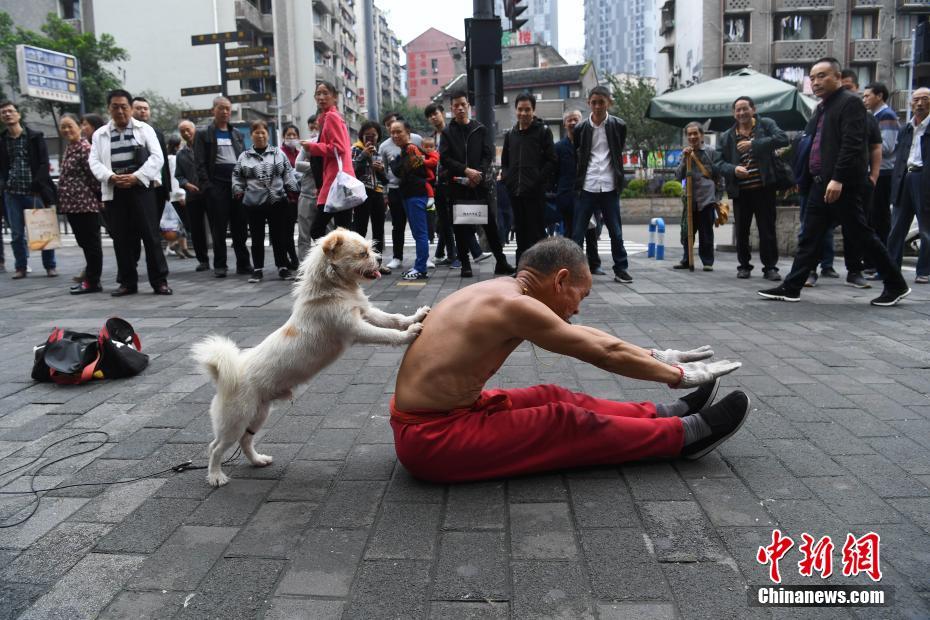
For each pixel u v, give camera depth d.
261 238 8.90
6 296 8.24
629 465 3.11
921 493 2.78
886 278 6.69
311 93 46.56
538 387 3.20
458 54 66.12
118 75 41.97
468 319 2.80
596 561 2.34
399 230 9.98
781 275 9.09
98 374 4.68
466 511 2.72
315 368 3.14
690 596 2.13
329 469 3.21
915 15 40.06
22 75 18.58
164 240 12.77
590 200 8.43
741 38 41.28
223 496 2.95
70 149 8.20
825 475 2.96
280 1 43.97
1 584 2.33
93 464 3.35
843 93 6.49
